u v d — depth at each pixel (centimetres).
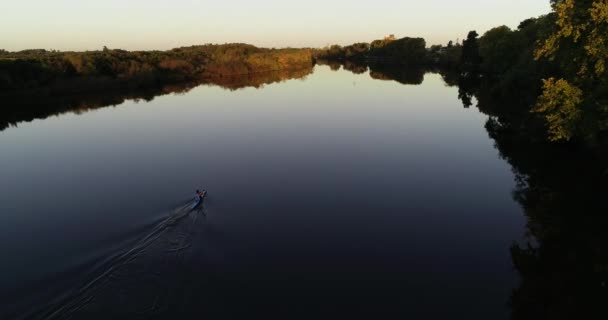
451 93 8494
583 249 2383
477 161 3950
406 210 2911
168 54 15012
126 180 3531
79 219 2777
